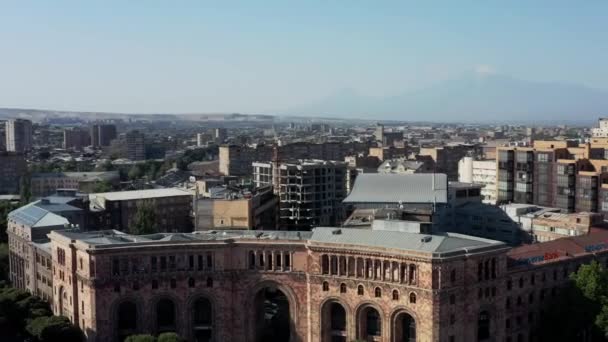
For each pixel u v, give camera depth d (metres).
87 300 171.50
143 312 172.75
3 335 183.00
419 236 162.50
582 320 166.12
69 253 179.88
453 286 153.75
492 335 163.12
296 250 174.62
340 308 170.75
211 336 177.12
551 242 196.50
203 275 175.62
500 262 163.62
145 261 173.00
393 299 159.25
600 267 175.12
